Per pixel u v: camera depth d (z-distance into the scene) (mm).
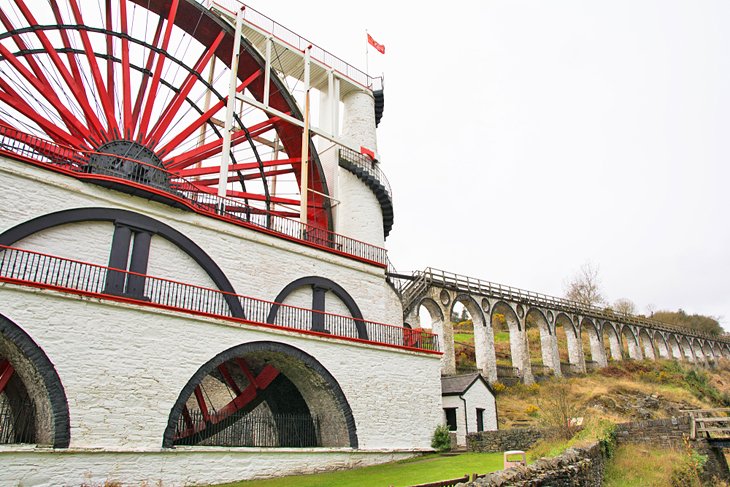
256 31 23562
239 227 17266
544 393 30375
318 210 25031
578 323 40125
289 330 16109
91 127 18656
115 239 14523
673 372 41219
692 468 14523
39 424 12000
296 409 18703
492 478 8461
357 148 26766
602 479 13250
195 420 15734
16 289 11406
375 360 18328
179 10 21406
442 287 31297
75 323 12039
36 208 13359
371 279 21016
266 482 13367
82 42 19078
